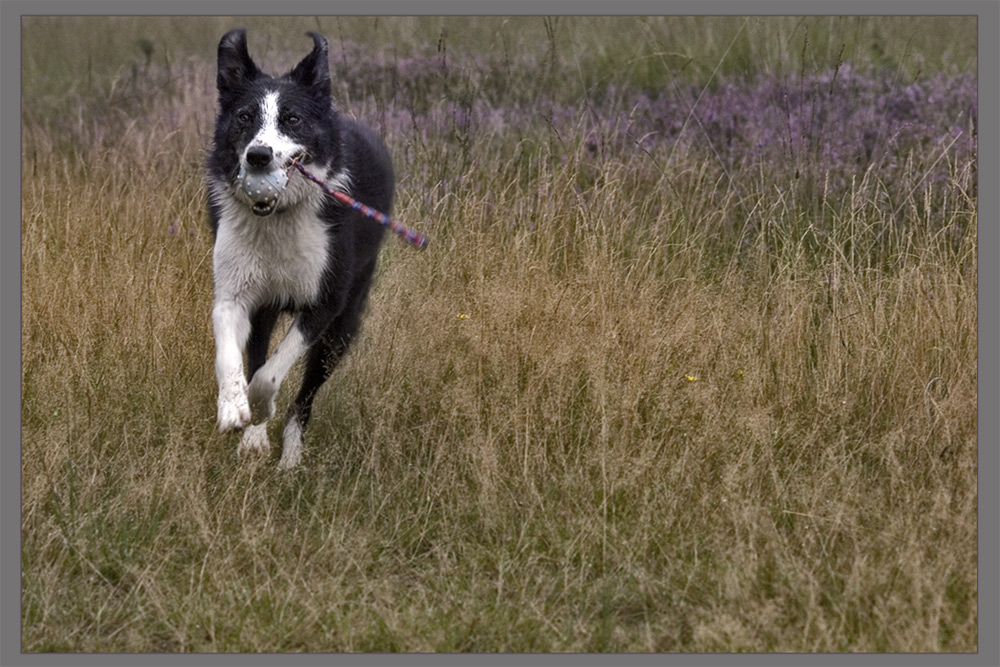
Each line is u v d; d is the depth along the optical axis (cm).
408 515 632
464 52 1404
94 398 732
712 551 588
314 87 682
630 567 575
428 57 1366
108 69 1591
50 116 1381
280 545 604
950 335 758
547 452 685
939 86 1173
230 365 664
